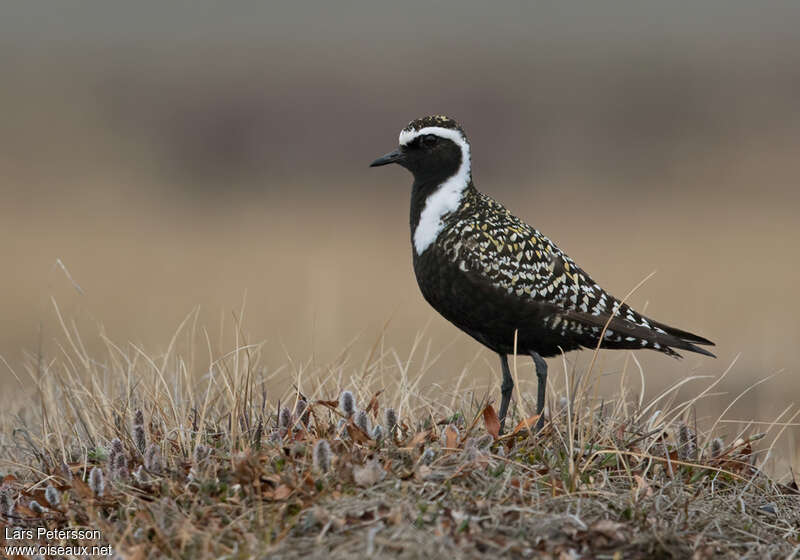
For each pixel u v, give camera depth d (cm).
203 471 911
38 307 2867
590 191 6119
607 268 3591
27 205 5384
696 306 2916
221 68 8812
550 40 10450
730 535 862
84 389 1115
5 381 1792
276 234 4788
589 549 803
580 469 919
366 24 12500
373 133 7538
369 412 1041
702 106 7700
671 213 5294
